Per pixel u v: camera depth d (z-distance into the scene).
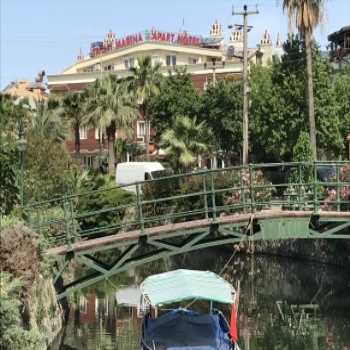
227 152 60.34
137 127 73.31
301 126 47.53
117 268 24.11
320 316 26.22
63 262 23.23
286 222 25.64
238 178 36.84
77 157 60.34
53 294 22.45
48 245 22.23
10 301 15.25
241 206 25.70
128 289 32.22
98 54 88.19
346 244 34.84
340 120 50.25
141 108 65.00
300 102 47.56
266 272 36.75
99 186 38.34
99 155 70.19
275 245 42.00
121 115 57.66
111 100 57.56
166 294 19.41
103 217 37.66
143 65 61.97
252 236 25.42
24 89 78.31
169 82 61.97
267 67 56.78
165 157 54.84
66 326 23.91
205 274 21.72
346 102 50.50
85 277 23.89
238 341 22.45
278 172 50.41
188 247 24.91
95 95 58.34
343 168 32.31
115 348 20.91
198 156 54.56
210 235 25.69
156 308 19.64
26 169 31.28
